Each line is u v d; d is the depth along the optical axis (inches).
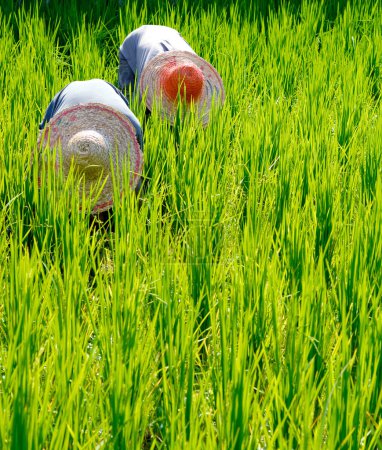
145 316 253.6
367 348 221.8
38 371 197.8
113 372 205.8
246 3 650.8
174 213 326.3
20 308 234.7
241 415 189.9
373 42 584.1
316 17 637.3
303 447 180.5
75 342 218.7
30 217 327.0
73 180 321.4
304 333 230.4
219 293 257.6
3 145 368.2
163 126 393.4
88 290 285.9
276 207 347.6
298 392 202.4
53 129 333.7
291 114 456.1
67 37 616.4
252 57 559.2
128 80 464.4
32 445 179.3
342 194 359.9
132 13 597.0
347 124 430.3
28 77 474.6
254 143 386.0
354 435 193.6
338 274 279.0
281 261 303.1
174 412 194.1
